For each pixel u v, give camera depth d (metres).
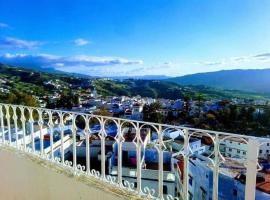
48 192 3.80
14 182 4.37
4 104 4.77
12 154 4.38
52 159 3.98
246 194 2.29
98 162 4.57
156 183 3.71
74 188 3.44
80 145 4.83
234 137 2.34
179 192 3.46
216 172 2.46
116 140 3.20
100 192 3.15
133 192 3.05
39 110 4.11
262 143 2.18
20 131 4.93
